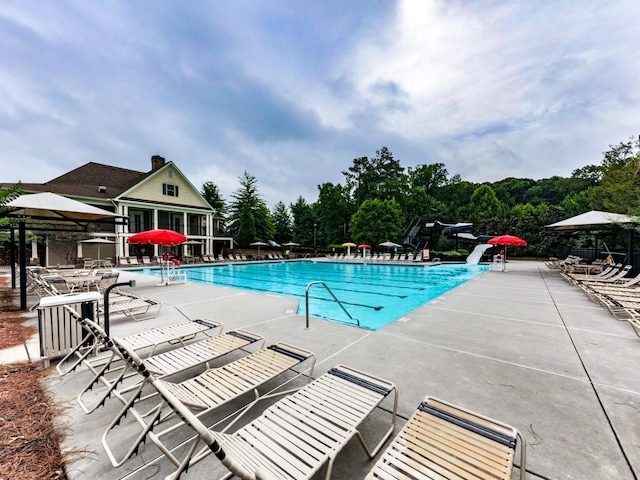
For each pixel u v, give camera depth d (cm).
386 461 165
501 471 155
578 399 277
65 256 2014
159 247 2544
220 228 3872
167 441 221
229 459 136
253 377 274
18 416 250
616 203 1192
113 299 649
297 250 3569
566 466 195
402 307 813
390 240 3222
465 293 849
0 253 1908
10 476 187
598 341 436
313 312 719
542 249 2725
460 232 2608
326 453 175
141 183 2358
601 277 1038
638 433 228
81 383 307
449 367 346
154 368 296
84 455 207
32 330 488
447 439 181
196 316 583
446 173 5191
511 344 422
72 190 2183
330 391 242
